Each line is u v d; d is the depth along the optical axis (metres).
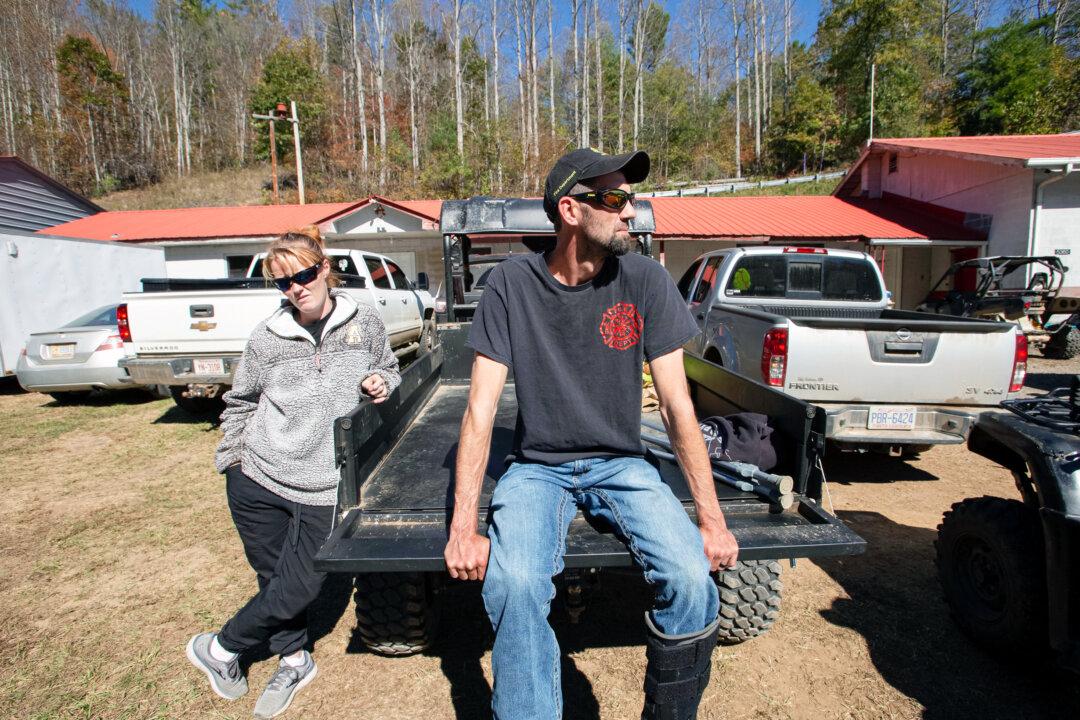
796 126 44.56
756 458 2.28
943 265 15.92
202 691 2.45
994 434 2.50
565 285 1.80
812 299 5.77
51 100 47.19
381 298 7.32
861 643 2.66
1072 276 12.82
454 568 1.64
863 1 41.25
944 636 2.70
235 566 3.52
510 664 1.51
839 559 3.44
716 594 1.64
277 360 2.15
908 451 4.82
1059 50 35.56
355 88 47.81
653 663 1.61
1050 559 2.13
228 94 54.66
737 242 15.22
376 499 2.19
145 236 15.70
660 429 3.14
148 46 56.50
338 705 2.33
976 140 16.34
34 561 3.60
